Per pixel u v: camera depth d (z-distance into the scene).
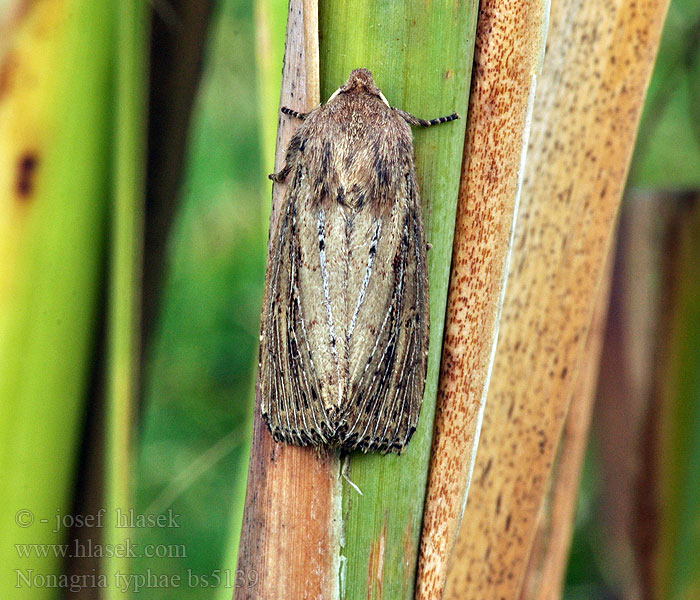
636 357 0.27
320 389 0.25
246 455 0.24
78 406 0.24
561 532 0.26
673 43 0.27
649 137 0.26
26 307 0.24
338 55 0.24
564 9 0.25
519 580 0.25
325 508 0.23
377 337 0.25
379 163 0.25
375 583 0.24
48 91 0.24
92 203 0.24
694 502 0.26
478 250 0.24
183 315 0.37
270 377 0.25
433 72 0.24
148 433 0.34
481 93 0.24
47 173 0.24
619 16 0.24
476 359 0.24
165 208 0.25
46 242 0.24
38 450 0.24
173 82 0.25
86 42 0.24
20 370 0.24
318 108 0.24
